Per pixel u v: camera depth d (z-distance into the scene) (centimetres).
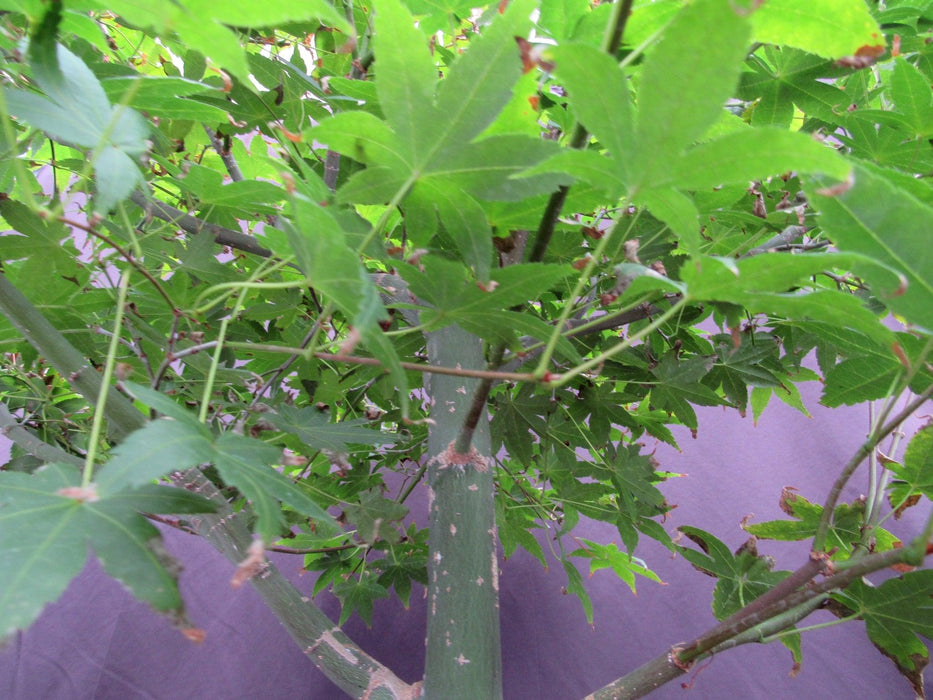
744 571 27
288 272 27
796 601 19
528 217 15
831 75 24
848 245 12
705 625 51
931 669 47
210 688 49
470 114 12
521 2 11
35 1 12
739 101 28
